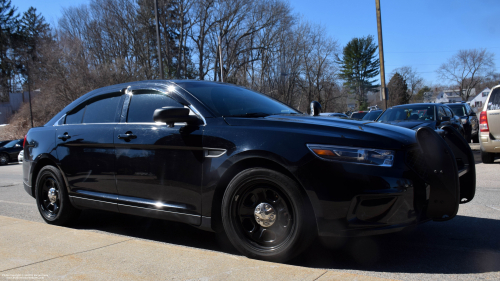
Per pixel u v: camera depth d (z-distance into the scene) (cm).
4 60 6656
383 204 259
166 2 4078
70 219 428
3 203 615
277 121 302
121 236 373
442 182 271
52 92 3469
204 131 314
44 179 445
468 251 308
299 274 254
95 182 387
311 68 4578
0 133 4600
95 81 3397
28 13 6675
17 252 315
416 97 9206
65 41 3556
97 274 265
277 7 4091
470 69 7500
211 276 256
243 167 300
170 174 329
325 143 270
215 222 312
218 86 385
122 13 4400
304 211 269
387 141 268
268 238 288
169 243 361
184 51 4319
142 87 379
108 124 382
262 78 4291
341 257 299
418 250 312
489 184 618
